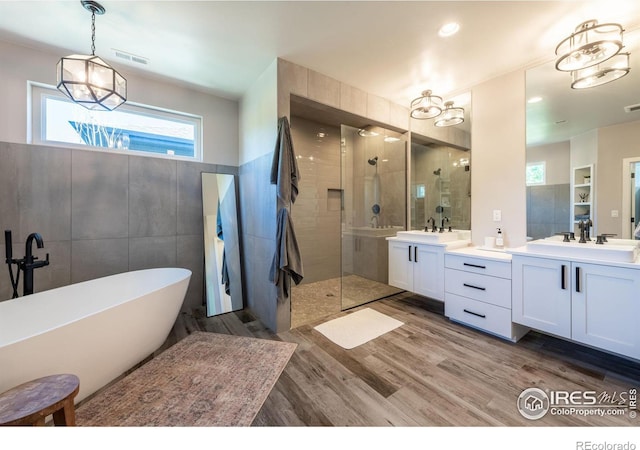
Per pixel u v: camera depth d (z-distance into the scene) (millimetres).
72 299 2139
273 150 2529
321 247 4324
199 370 1885
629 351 1663
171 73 2754
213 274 3104
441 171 3381
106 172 2658
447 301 2742
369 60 2490
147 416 1446
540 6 1782
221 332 2531
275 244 2492
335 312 3020
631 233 2016
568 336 1924
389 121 3457
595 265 1787
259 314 2885
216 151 3324
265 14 1875
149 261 2902
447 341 2297
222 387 1698
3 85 2207
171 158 3029
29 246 2035
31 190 2322
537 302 2078
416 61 2492
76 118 2588
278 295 2473
